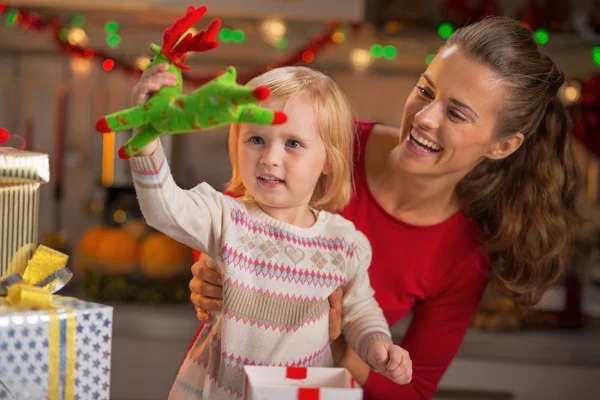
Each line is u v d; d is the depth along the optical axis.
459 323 1.34
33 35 2.48
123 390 2.29
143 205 0.87
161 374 2.29
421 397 1.31
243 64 2.58
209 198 0.97
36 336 0.73
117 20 2.22
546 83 1.21
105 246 2.41
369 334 1.03
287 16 1.97
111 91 2.67
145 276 2.44
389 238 1.29
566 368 2.22
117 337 2.29
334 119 1.01
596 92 2.25
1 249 0.80
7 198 0.80
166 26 2.25
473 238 1.32
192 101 0.71
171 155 2.64
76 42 2.28
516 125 1.17
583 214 2.52
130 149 0.76
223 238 0.96
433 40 2.25
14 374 0.72
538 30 2.19
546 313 2.34
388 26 2.26
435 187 1.24
